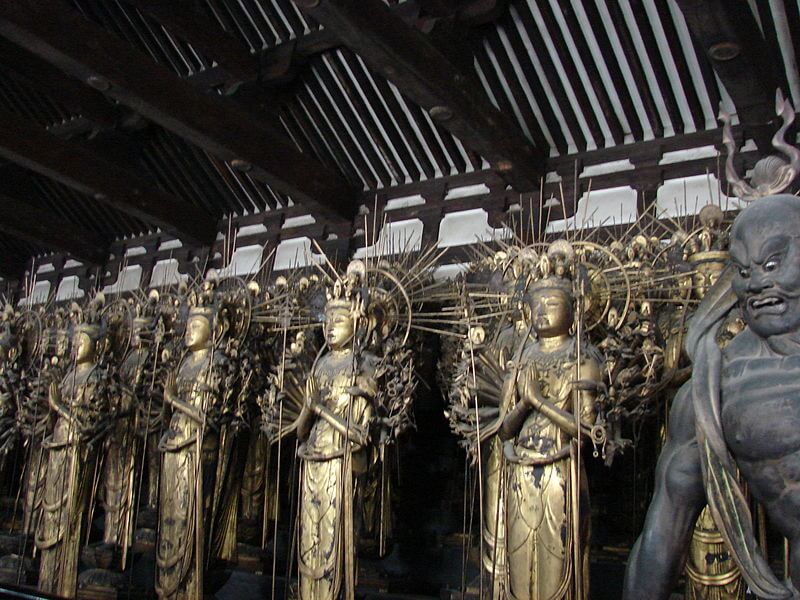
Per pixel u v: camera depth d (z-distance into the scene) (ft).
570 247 19.10
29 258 52.60
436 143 33.53
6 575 30.63
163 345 29.14
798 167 12.32
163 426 26.37
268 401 23.90
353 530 21.74
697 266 18.85
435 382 28.50
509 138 29.25
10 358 33.32
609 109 28.76
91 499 28.71
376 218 35.96
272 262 39.27
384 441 22.07
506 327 21.75
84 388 28.50
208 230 42.63
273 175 33.45
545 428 18.25
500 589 18.99
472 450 19.51
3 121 33.88
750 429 11.11
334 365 22.49
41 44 26.03
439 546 29.19
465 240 32.86
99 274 47.67
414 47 25.23
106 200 38.58
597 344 19.83
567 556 17.43
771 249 11.32
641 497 24.61
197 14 31.78
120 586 28.94
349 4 23.13
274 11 32.63
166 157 41.16
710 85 26.45
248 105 33.99
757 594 11.06
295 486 31.42
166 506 24.89
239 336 25.96
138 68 28.43
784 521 10.93
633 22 26.20
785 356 11.35
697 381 12.01
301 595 21.77
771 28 24.09
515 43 28.50
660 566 12.29
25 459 37.47
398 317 23.30
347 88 33.50
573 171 30.22
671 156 28.32
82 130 40.22
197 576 24.16
